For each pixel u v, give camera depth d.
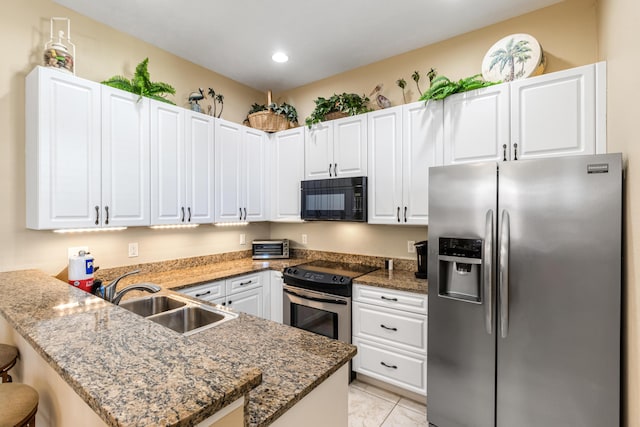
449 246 1.92
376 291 2.37
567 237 1.55
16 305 1.22
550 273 1.59
